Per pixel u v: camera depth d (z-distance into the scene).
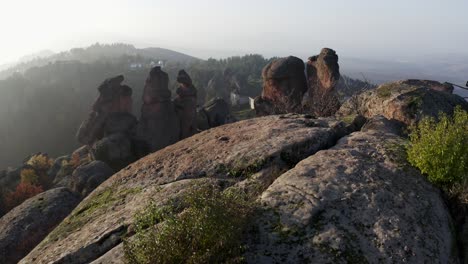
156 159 11.28
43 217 17.88
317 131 9.92
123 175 11.02
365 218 6.47
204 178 9.07
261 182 8.31
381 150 8.55
